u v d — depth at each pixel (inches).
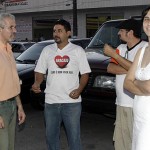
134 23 163.8
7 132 158.7
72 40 369.4
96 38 283.6
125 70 162.7
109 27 281.6
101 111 220.1
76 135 176.2
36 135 240.7
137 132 117.6
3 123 154.9
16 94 158.9
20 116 171.5
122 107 168.2
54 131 179.6
